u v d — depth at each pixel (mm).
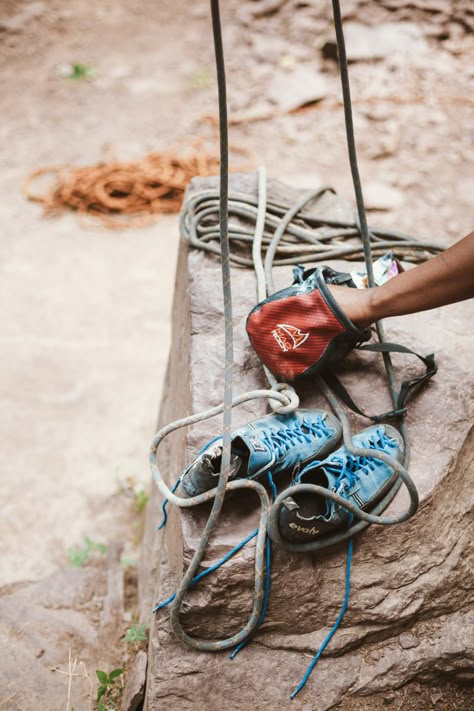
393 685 2328
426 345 2588
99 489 4371
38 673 2701
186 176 6633
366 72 7484
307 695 2287
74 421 4762
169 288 5781
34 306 5582
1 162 6938
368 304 2225
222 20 8414
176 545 2404
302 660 2326
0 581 3859
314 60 7742
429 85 7305
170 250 6141
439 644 2350
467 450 2430
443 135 6734
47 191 6625
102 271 5926
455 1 7895
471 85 7266
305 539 2143
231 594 2225
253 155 6812
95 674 2730
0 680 2646
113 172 6645
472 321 2695
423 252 3053
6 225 6324
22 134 7230
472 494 2432
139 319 5520
